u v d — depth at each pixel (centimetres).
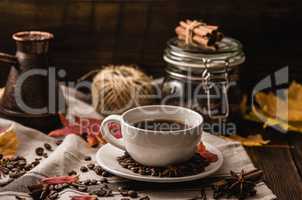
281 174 90
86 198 80
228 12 114
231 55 101
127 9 114
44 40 98
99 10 115
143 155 84
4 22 116
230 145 94
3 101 100
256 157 95
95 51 117
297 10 113
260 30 115
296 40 115
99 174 87
